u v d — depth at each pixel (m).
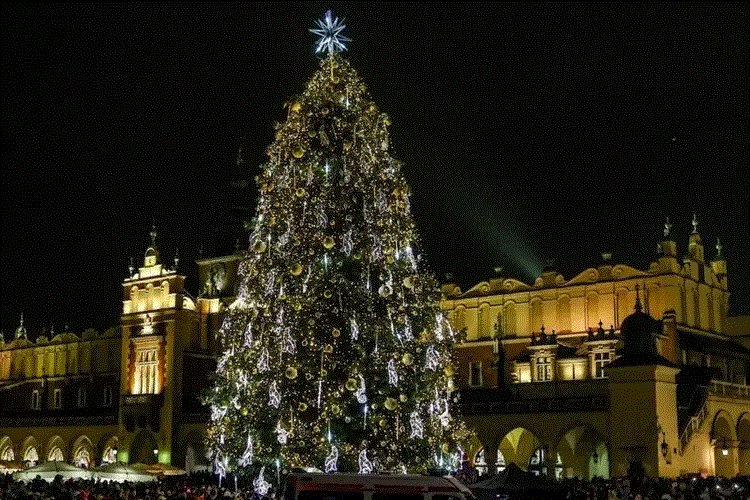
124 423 95.00
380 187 50.31
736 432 70.38
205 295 98.56
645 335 64.31
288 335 48.31
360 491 27.92
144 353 96.00
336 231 49.19
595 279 83.50
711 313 85.25
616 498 43.50
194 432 90.62
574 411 66.69
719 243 89.88
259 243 47.50
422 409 49.47
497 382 85.81
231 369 50.62
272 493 45.38
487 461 70.94
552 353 81.44
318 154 50.09
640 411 62.16
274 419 48.69
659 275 79.62
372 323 47.84
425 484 28.28
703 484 47.84
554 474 66.88
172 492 41.97
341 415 46.97
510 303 88.62
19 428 106.56
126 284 99.06
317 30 52.50
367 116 51.19
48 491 41.06
